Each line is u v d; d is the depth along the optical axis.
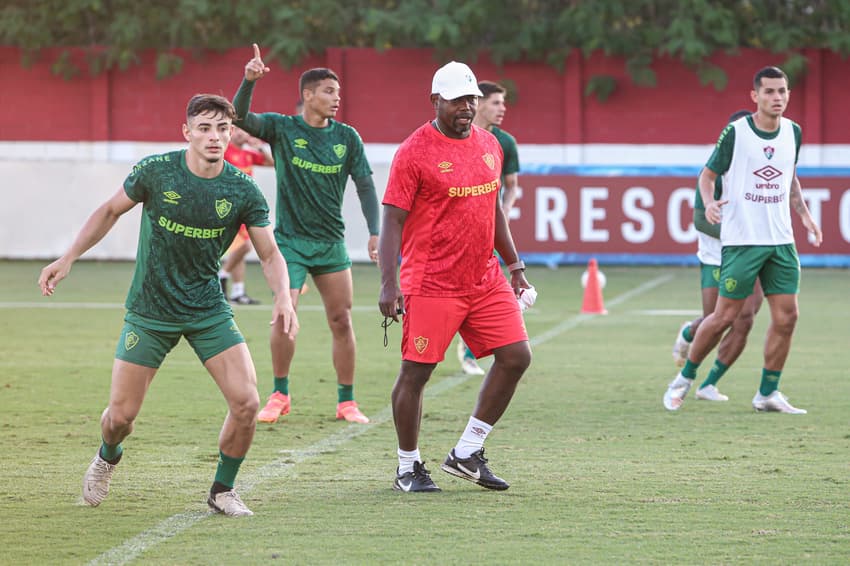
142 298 17.34
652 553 15.77
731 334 28.44
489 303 19.39
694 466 21.25
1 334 40.62
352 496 19.06
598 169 66.62
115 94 79.81
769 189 26.42
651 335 41.16
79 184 69.38
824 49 77.12
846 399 28.70
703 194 26.70
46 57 79.75
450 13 79.12
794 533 16.75
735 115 30.89
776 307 26.72
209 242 17.22
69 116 80.00
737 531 16.86
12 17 78.88
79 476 20.39
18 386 30.31
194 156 17.05
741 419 26.14
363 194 26.50
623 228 66.56
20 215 69.56
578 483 19.94
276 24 80.19
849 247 65.62
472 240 19.06
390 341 39.62
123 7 79.81
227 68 80.06
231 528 17.06
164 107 80.00
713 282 29.89
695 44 75.38
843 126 77.38
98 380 31.34
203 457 22.02
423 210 19.00
